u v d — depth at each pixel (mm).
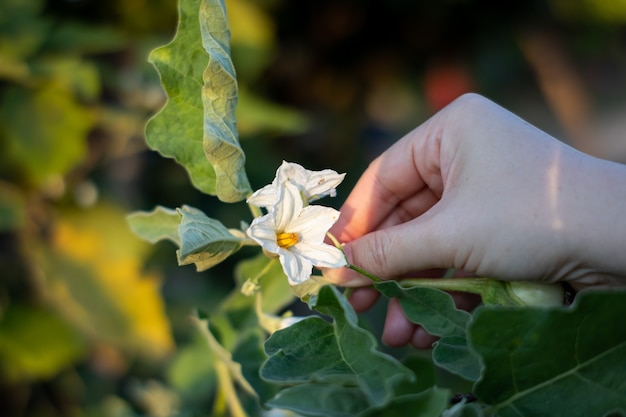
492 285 316
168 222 320
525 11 792
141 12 624
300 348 270
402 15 771
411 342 402
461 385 613
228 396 359
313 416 238
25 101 538
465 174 320
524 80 844
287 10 746
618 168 305
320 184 297
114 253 553
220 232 292
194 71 308
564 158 309
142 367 574
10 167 541
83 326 535
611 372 245
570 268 305
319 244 291
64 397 553
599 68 963
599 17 812
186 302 621
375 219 390
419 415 213
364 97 818
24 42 524
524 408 247
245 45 644
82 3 605
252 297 352
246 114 606
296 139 802
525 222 302
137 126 570
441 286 321
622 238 294
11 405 542
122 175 599
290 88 793
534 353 241
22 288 550
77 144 547
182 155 313
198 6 301
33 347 536
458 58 797
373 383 240
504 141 319
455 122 335
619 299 234
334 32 775
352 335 254
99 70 566
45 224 553
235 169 301
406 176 375
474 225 309
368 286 350
